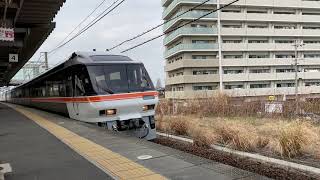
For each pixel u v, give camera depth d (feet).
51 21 70.13
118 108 43.62
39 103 81.00
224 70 206.39
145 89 45.88
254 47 209.97
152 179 20.88
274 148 37.55
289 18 217.77
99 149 29.68
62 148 31.07
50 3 56.54
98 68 44.91
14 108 98.68
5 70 138.10
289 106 74.95
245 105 82.33
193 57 203.00
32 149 31.19
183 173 21.84
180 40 206.39
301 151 35.60
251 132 43.24
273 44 213.25
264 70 214.28
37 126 47.50
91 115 44.06
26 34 71.87
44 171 23.63
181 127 53.62
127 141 33.06
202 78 200.13
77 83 47.01
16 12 59.21
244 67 210.38
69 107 51.44
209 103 86.12
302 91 213.46
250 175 21.26
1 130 44.78
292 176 28.50
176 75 216.33
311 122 56.95
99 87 43.75
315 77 220.02
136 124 44.37
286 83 216.54
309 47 220.02
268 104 78.95
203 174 21.49
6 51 88.79
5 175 22.89
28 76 186.50
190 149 40.98
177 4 195.42
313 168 30.58
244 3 208.64
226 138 42.52
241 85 209.97
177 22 202.69
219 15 202.49
